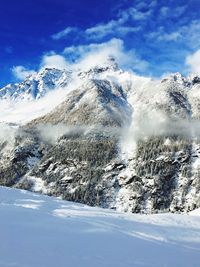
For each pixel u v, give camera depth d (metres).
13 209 34.12
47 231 27.41
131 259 23.56
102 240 27.38
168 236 34.06
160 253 26.73
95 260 21.83
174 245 30.89
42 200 49.25
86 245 25.08
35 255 20.77
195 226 42.03
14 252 20.72
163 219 43.34
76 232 28.66
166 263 24.30
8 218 29.75
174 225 40.28
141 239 30.41
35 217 31.83
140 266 22.36
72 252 22.70
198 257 27.92
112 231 31.28
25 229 26.91
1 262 18.77
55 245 23.69
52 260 20.36
